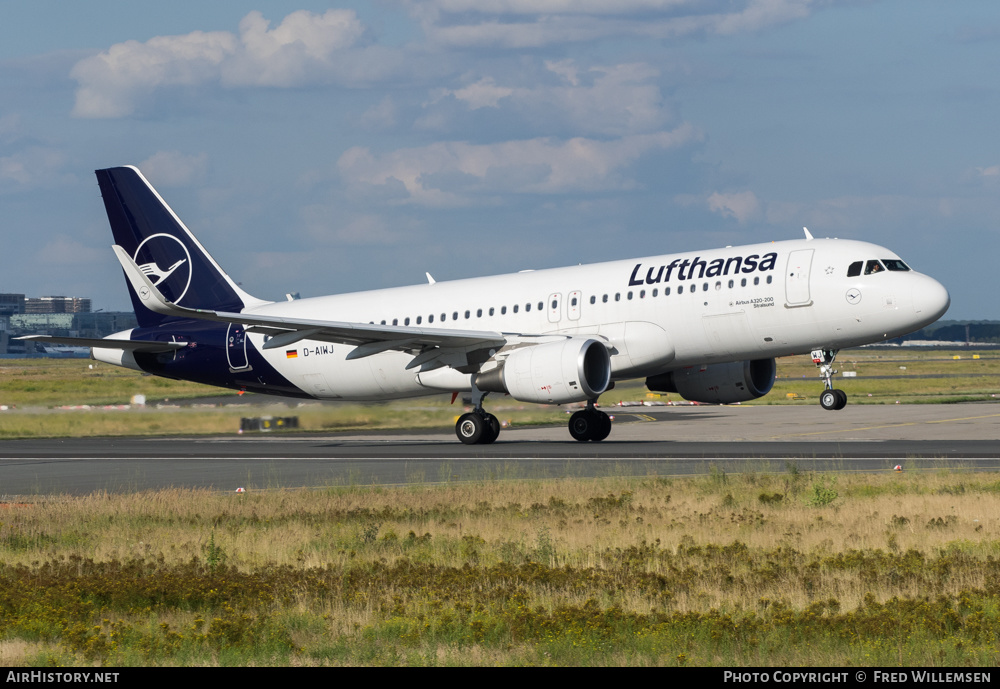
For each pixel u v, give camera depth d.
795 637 34.56
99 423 171.25
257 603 41.38
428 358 118.94
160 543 56.16
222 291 138.62
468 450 111.44
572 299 115.00
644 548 50.06
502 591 42.03
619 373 112.94
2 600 41.78
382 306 128.62
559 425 164.00
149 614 40.62
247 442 140.12
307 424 173.50
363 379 129.00
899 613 37.06
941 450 98.88
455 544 53.22
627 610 38.97
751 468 84.12
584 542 53.00
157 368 140.75
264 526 59.91
